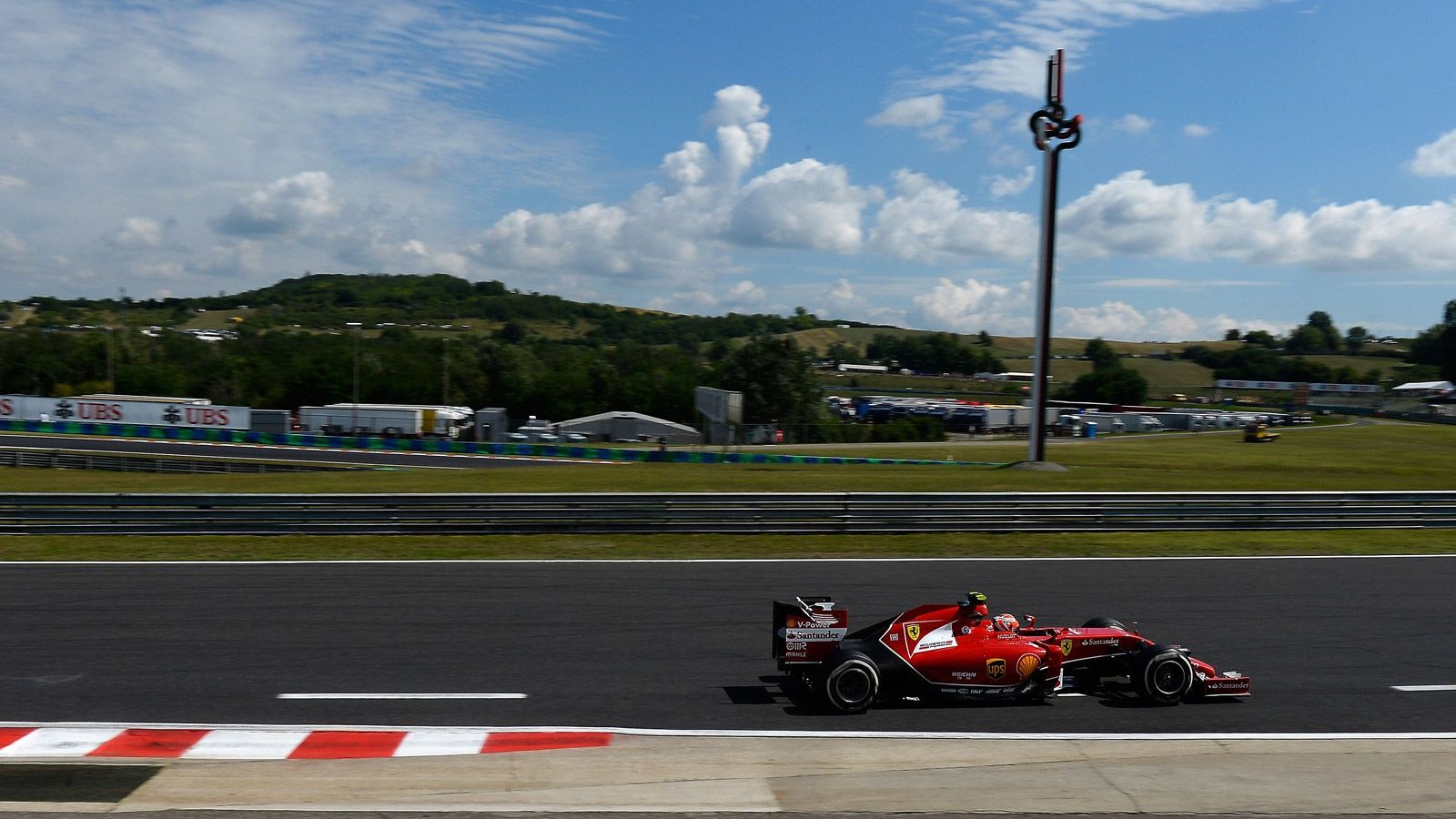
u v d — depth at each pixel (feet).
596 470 90.43
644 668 30.91
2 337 319.88
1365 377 458.50
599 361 317.22
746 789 21.57
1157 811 20.66
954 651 27.40
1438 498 59.21
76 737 24.47
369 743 24.27
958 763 23.32
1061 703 28.14
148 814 19.94
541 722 25.94
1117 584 44.42
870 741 24.73
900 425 198.59
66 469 139.64
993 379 453.99
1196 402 360.07
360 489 73.92
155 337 386.11
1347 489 81.41
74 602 39.55
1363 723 26.55
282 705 26.99
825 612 27.86
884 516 55.57
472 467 135.74
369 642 33.53
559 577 44.98
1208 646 34.04
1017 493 56.49
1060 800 21.15
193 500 54.29
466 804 20.54
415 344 333.21
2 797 20.76
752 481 77.77
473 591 41.98
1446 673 31.09
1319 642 34.68
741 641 34.22
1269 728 26.07
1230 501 57.93
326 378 300.81
